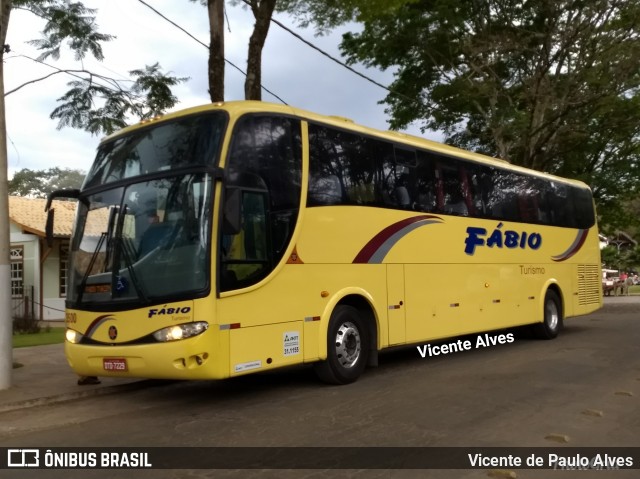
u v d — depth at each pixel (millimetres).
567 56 21688
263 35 13086
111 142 8695
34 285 22172
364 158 9805
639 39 20594
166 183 7711
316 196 8797
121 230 7844
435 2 20344
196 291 7180
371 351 9664
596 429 6570
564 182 15969
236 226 7285
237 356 7445
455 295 11469
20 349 13602
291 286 8266
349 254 9250
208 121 7871
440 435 6348
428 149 11312
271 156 8227
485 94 21438
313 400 8109
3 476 5535
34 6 12297
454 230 11602
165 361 7172
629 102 23453
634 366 10398
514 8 21312
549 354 11992
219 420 7223
